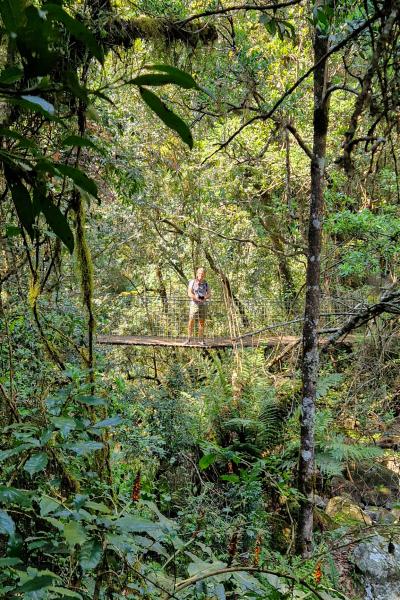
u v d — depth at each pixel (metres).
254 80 5.77
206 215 9.37
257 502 4.82
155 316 10.51
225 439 6.95
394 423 7.80
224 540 3.29
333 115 8.02
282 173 8.60
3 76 0.68
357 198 8.03
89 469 2.02
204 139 8.35
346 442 7.12
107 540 1.20
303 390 4.51
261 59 6.25
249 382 7.32
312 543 4.23
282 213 8.84
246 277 10.80
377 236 7.03
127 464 4.90
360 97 2.02
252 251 10.66
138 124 6.75
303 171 8.52
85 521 1.27
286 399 7.21
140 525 1.21
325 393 6.95
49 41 0.69
